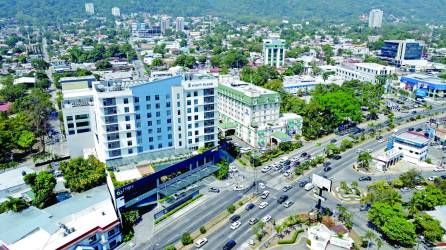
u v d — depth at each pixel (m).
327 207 134.00
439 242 111.69
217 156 167.00
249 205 133.88
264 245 112.25
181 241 113.88
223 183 153.25
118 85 148.88
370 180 156.12
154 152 152.62
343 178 158.12
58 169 162.62
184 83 149.75
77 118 176.00
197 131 159.12
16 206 112.50
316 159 171.62
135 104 142.12
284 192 145.62
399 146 178.88
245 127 198.75
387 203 125.56
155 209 133.62
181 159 147.62
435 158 179.88
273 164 171.50
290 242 113.31
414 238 107.69
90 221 107.75
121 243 113.69
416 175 149.38
